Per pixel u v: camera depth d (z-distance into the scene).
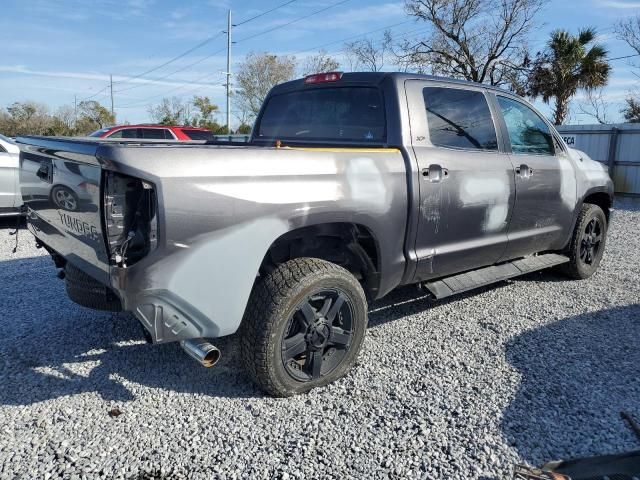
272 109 4.77
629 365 3.65
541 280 5.74
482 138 4.34
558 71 29.52
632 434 2.87
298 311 3.13
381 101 3.86
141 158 2.57
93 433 2.82
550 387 3.34
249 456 2.65
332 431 2.87
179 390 3.28
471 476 2.53
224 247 2.79
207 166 2.72
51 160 3.29
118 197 2.65
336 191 3.19
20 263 6.38
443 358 3.74
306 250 3.54
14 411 3.02
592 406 3.13
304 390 3.25
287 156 3.02
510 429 2.89
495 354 3.81
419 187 3.66
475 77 33.72
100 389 3.28
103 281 2.85
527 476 2.44
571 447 2.76
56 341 3.98
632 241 8.18
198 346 2.79
